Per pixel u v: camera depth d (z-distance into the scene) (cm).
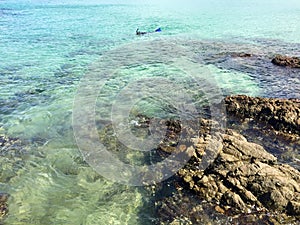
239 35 2478
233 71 1536
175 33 2562
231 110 1036
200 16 3656
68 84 1370
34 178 764
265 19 3366
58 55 1850
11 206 674
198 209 643
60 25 2853
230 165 705
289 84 1354
